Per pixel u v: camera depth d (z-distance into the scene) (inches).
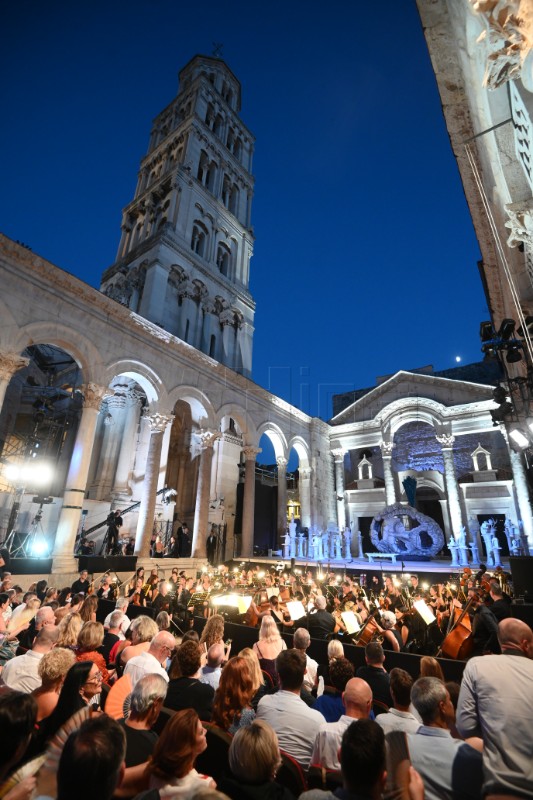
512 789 105.3
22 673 190.2
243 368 1494.8
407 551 1037.2
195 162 1566.2
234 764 108.6
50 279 709.9
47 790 96.0
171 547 979.9
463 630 311.9
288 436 1312.7
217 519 1211.9
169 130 1792.6
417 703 133.0
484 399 1250.6
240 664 168.1
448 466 1255.5
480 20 203.6
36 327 679.7
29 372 1185.4
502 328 436.8
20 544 733.3
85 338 754.2
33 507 813.2
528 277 403.5
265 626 260.1
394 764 110.5
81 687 144.0
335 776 128.0
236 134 1894.7
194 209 1473.9
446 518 1274.6
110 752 79.4
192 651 191.8
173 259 1316.4
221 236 1605.6
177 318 1291.8
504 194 327.9
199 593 472.1
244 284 1652.3
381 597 511.8
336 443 1481.3
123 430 1119.0
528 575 565.3
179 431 1381.6
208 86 1754.4
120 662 253.1
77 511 685.3
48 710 155.6
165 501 1088.8
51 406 920.3
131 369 840.3
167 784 101.4
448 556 1278.3
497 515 1202.6
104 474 1077.1
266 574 660.7
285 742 151.4
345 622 342.6
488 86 215.8
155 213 1515.7
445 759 119.2
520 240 323.9
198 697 178.2
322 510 1381.6
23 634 312.7
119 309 812.6
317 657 322.3
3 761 88.0
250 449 1130.0
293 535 1147.9
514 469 1108.5
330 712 182.7
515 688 120.4
